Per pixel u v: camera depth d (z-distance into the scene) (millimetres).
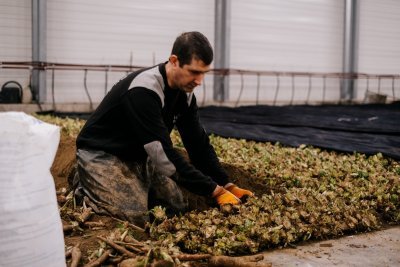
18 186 1806
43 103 10680
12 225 1768
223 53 12922
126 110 2955
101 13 11453
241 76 13383
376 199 3627
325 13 14758
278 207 3084
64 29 11039
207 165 3389
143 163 3355
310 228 2871
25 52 10602
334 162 4977
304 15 14391
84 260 2414
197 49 2729
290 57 14266
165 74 2939
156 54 12242
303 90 14625
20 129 1857
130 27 11844
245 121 9117
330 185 3875
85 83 11289
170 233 2684
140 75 2969
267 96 13961
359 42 15508
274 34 13906
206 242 2609
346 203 3537
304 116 10102
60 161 4473
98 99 11594
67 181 3969
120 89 3053
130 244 2492
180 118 3303
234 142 6258
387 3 15953
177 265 2318
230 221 2775
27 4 10516
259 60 13734
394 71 16391
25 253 1787
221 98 13023
